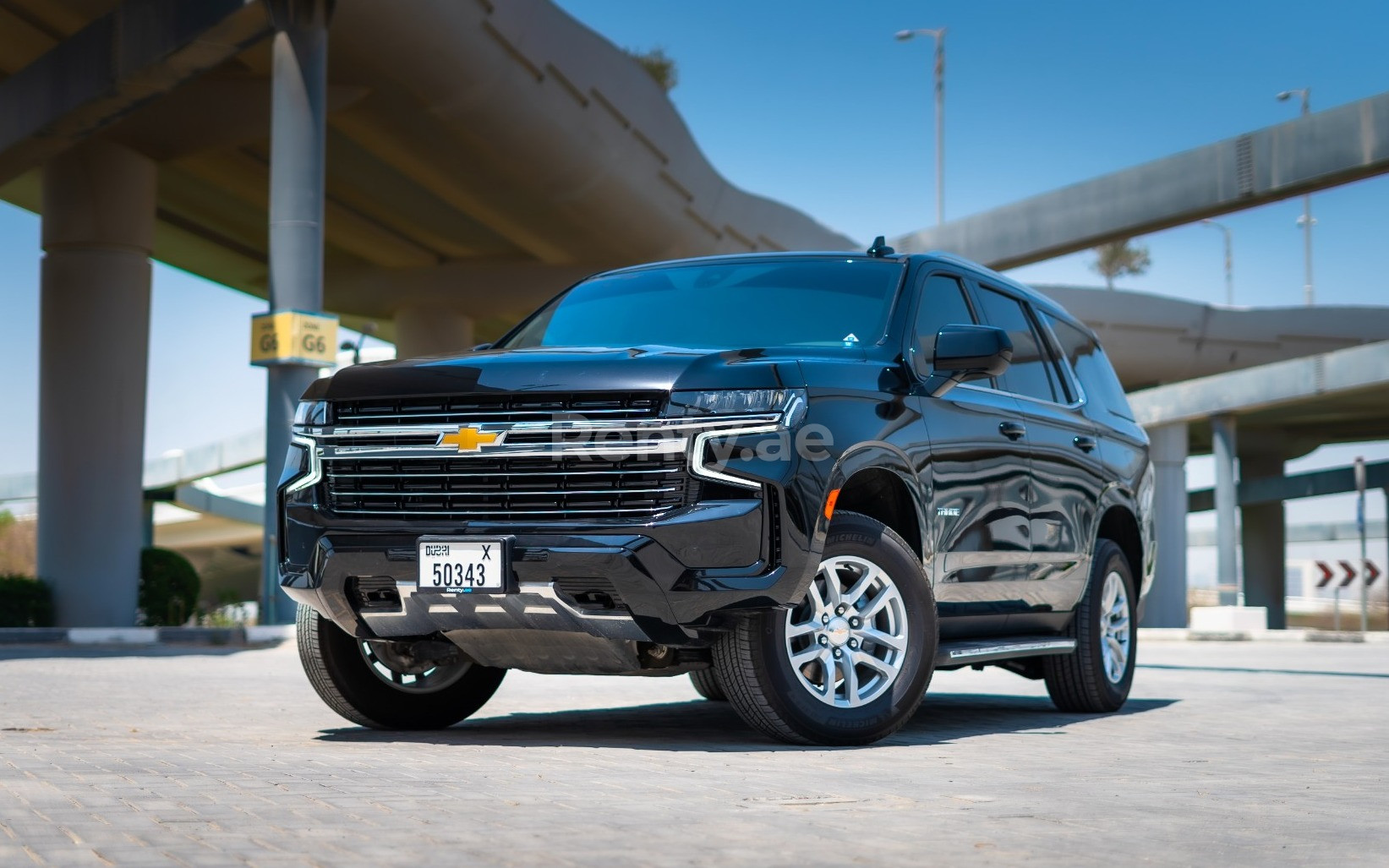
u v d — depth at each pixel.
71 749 4.16
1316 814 3.10
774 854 2.41
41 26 21.11
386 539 4.57
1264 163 17.61
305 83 17.16
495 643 4.66
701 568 4.31
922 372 5.24
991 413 5.57
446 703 5.42
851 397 4.73
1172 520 44.34
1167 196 18.62
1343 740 5.12
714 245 30.72
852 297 5.42
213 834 2.53
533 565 4.35
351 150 25.59
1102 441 6.64
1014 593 5.74
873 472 4.82
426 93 21.36
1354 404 46.16
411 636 4.81
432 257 33.19
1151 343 46.38
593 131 24.52
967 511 5.30
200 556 75.75
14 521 67.38
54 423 21.86
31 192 28.19
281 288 17.05
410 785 3.29
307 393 4.94
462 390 4.55
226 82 21.67
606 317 5.69
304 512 4.79
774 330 5.32
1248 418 49.91
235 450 56.84
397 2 19.02
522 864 2.28
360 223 30.34
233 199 28.84
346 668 5.17
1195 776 3.85
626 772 3.63
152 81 18.33
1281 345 47.38
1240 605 38.16
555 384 4.46
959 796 3.26
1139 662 12.95
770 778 3.57
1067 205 19.83
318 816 2.76
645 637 4.35
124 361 22.08
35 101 19.98
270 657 12.27
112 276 22.05
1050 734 5.27
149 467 59.69
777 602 4.35
